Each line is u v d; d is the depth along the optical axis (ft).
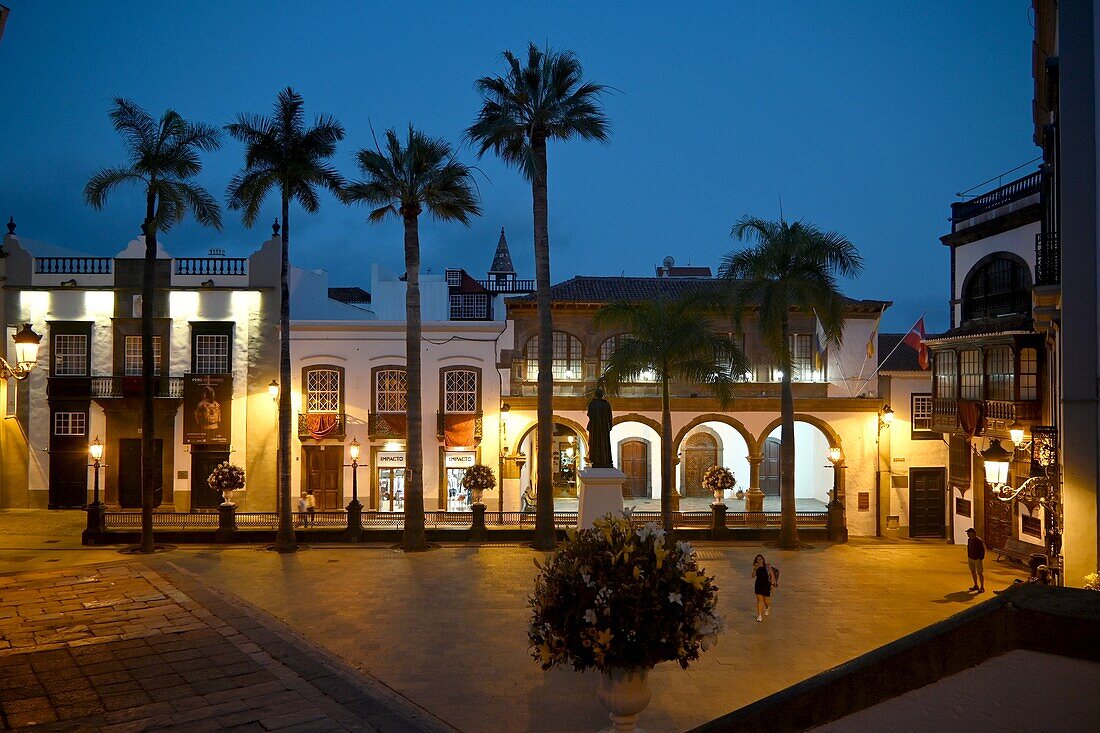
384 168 80.79
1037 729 5.55
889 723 6.13
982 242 85.10
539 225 81.97
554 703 39.88
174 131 78.38
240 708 36.32
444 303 142.20
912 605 59.00
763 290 86.53
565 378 109.40
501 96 81.51
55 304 104.53
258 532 83.82
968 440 93.04
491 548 80.79
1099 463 37.93
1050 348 62.23
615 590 27.20
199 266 105.70
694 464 122.01
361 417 104.94
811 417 104.53
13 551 78.33
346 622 53.36
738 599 60.64
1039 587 6.72
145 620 51.26
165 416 103.65
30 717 35.12
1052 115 52.90
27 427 103.91
